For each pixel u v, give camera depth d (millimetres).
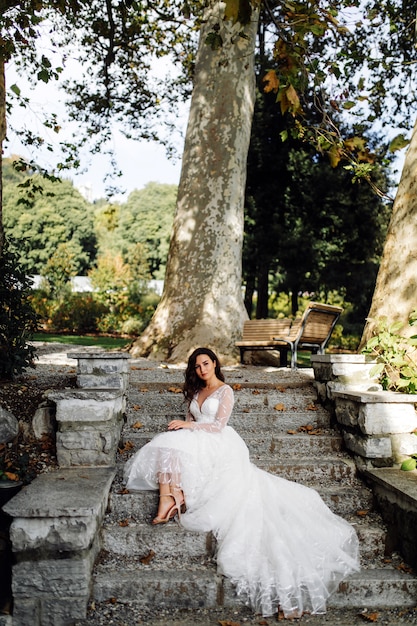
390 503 4012
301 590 3465
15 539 3307
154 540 3768
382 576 3578
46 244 39344
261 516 3736
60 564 3312
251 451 4855
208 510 3762
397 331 5680
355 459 4656
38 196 40562
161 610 3410
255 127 17984
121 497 4016
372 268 18906
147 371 6555
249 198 18500
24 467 4094
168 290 8625
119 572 3574
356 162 6742
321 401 5473
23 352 5238
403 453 4543
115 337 16750
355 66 12469
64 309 18281
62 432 4277
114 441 4434
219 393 4293
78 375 4703
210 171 8727
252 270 18844
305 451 4863
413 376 4746
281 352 8156
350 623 3283
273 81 4586
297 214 18734
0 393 4926
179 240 8727
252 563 3504
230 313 8352
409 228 5867
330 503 4281
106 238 45000
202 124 8891
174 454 3932
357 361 5223
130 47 12898
